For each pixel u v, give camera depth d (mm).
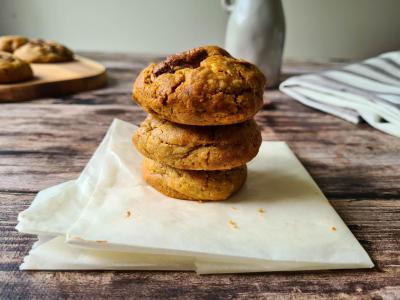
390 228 232
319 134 388
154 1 776
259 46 499
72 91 487
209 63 239
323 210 239
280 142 341
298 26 786
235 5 507
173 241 199
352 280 189
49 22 788
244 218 227
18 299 172
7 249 203
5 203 246
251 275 191
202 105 226
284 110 454
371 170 312
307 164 321
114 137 315
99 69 537
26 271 188
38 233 204
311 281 188
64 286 180
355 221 238
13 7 771
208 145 240
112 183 255
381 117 403
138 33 802
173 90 229
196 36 805
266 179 276
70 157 318
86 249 198
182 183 242
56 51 574
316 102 460
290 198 251
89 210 220
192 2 777
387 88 410
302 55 810
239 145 243
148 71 251
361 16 774
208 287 183
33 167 298
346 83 437
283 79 564
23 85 449
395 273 194
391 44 795
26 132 366
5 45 592
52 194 250
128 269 192
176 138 240
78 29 796
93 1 774
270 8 488
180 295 178
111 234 200
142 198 240
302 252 198
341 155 340
